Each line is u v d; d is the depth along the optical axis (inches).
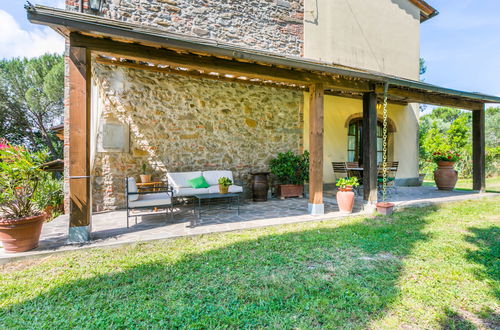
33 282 88.0
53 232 141.9
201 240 130.6
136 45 130.0
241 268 97.7
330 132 300.4
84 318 68.9
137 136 206.8
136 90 206.7
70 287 84.7
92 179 193.0
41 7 100.9
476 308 72.6
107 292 82.0
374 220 168.7
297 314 69.9
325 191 293.3
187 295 79.4
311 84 181.0
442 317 68.4
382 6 326.3
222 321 67.2
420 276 90.7
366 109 202.8
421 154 516.4
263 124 259.1
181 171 222.1
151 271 95.2
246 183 250.5
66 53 185.5
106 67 197.9
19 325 66.9
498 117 673.6
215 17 234.1
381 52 324.5
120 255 111.6
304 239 130.0
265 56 139.1
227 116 241.9
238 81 240.1
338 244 122.6
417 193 275.7
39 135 638.5
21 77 554.9
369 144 200.2
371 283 86.0
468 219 169.9
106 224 158.1
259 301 76.2
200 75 222.5
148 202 159.3
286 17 269.0
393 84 192.2
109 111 198.7
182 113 223.0
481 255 108.4
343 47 296.2
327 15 291.1
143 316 69.1
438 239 129.6
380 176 266.8
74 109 122.3
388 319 67.7
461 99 254.7
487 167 461.7
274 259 105.6
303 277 90.2
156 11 211.0
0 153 110.7
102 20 112.9
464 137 466.6
